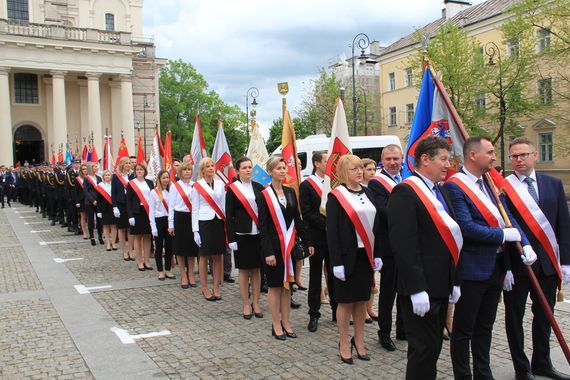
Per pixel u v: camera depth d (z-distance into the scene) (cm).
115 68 4141
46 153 4188
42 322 680
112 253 1253
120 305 762
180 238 853
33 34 3872
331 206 511
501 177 495
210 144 6047
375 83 4656
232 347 573
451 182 432
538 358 480
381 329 563
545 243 468
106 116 4441
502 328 619
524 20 2377
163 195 937
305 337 605
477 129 2720
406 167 554
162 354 554
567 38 2222
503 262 432
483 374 437
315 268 642
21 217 2170
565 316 650
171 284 904
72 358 548
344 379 478
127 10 4803
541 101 2712
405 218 382
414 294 370
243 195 678
